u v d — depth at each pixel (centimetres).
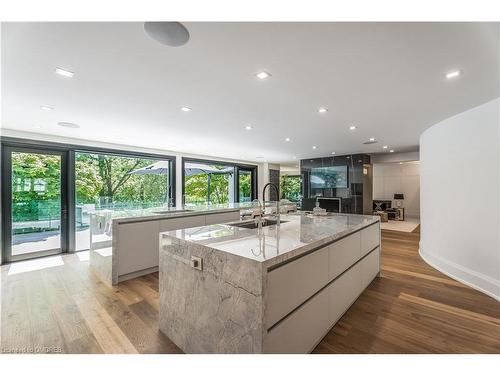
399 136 466
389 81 220
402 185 998
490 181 270
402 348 176
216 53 173
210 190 791
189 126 384
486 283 270
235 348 137
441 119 345
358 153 727
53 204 447
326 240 183
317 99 265
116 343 182
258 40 157
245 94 251
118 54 174
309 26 142
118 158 564
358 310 231
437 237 362
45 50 168
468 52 170
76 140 468
